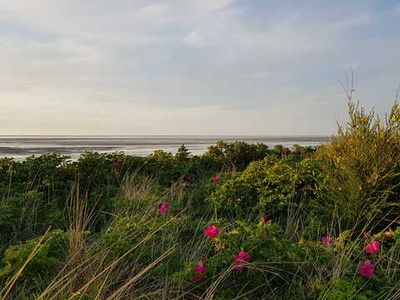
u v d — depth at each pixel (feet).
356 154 16.99
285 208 17.85
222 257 11.82
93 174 24.86
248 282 11.29
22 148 137.59
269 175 19.44
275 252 11.87
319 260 11.93
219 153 35.60
